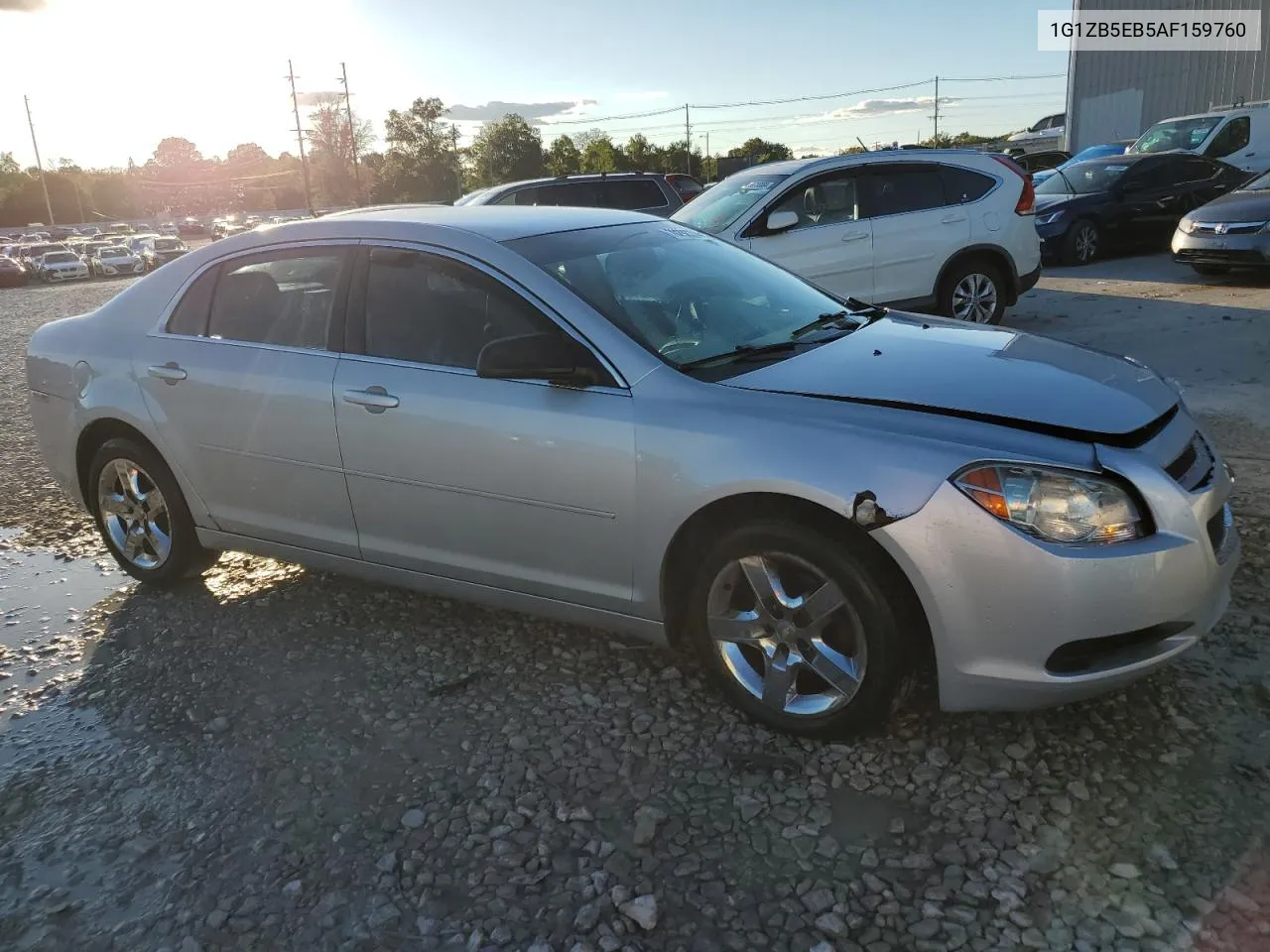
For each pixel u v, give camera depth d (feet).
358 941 7.73
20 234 292.61
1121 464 8.58
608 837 8.73
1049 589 8.35
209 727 10.90
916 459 8.66
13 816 9.59
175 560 14.26
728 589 9.97
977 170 28.30
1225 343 25.50
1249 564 12.75
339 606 13.84
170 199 463.01
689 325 11.20
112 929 8.04
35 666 12.66
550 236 11.92
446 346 11.34
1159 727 9.66
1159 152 49.52
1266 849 7.96
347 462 11.95
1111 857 8.03
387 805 9.34
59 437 14.80
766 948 7.41
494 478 10.84
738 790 9.23
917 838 8.45
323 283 12.37
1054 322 30.76
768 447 9.18
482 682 11.51
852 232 26.99
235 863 8.71
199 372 13.07
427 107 314.76
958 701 8.97
